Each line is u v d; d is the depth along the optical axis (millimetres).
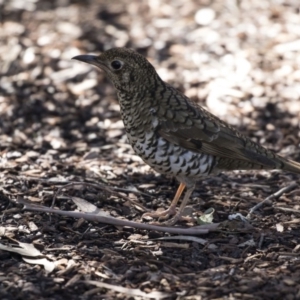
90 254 10266
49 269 9812
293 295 9305
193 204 12117
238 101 16453
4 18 20609
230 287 9477
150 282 9578
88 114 15898
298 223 11375
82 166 13359
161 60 18359
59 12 21094
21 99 16391
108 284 9531
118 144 14586
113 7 21516
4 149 14039
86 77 17438
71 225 11086
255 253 10469
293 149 14500
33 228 10898
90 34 19625
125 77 11078
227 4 21375
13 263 9992
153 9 21344
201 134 11094
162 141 11055
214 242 10773
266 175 13320
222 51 18688
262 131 15266
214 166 11398
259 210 11875
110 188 12398
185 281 9641
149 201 12211
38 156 13758
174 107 11109
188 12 21047
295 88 16938
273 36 19359
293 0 21422
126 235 10930
